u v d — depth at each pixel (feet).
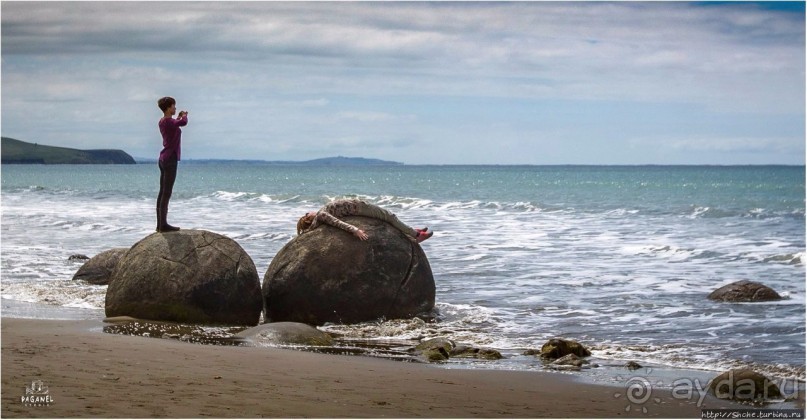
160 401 24.41
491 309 48.24
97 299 49.88
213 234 45.44
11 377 27.07
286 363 32.71
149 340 36.73
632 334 41.83
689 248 74.18
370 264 45.16
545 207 127.24
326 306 44.39
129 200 151.12
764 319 45.06
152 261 43.80
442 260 68.13
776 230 94.27
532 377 32.24
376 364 33.88
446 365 34.60
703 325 43.83
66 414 22.26
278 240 80.53
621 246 77.56
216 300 43.11
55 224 100.22
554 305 49.57
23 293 51.75
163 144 45.62
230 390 26.78
